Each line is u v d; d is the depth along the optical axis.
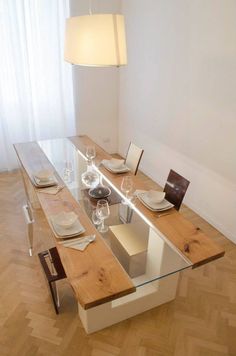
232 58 2.56
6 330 2.01
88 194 2.24
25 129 4.21
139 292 2.07
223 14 2.55
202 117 3.04
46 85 4.11
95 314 1.93
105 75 4.46
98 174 2.57
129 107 4.45
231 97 2.65
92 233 1.80
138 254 1.68
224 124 2.78
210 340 1.98
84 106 4.54
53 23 3.83
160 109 3.70
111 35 1.82
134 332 2.02
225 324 2.09
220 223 3.07
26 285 2.37
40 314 2.13
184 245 1.74
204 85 2.92
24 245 2.81
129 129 4.60
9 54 3.76
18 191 3.77
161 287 2.12
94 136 4.83
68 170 2.62
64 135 4.51
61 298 2.24
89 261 1.59
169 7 3.18
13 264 2.58
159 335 2.00
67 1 3.81
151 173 4.22
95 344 1.93
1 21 3.58
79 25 1.85
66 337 1.97
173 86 3.37
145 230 1.86
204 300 2.28
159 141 3.88
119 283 1.46
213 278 2.49
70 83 4.29
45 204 2.10
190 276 2.50
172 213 2.03
